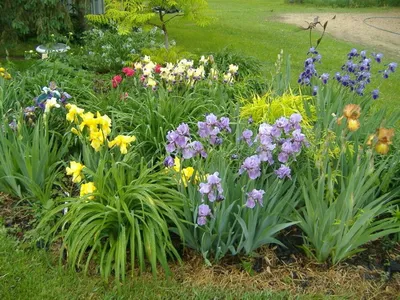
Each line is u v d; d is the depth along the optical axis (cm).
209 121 335
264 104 485
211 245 340
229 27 1472
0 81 534
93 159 398
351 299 316
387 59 1150
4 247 350
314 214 333
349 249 334
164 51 753
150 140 453
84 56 818
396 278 333
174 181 355
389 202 376
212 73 583
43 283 321
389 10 2058
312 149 388
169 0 784
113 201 332
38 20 925
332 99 510
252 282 325
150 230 321
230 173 346
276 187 334
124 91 596
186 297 313
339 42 1325
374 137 308
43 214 377
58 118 471
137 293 315
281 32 1436
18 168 410
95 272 330
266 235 331
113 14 799
